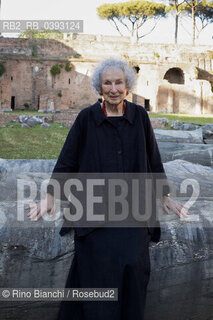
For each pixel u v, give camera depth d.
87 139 2.22
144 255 2.11
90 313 2.07
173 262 2.32
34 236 2.20
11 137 10.06
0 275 2.16
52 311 2.28
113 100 2.22
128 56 42.62
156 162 2.39
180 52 43.78
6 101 40.34
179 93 41.34
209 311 2.46
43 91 40.91
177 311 2.40
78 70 42.22
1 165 3.10
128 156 2.21
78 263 2.13
